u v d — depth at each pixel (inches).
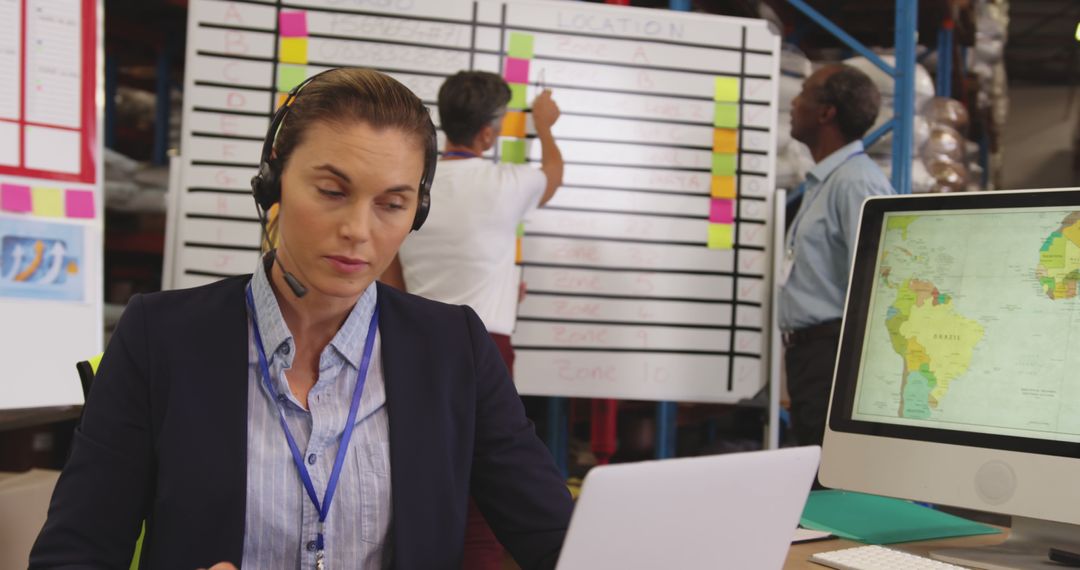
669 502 35.8
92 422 44.4
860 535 61.6
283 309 46.9
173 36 193.5
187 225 125.7
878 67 141.8
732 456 37.6
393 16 129.3
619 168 135.3
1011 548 58.2
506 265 113.3
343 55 128.5
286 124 43.6
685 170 136.9
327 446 46.6
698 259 137.0
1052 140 440.8
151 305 46.9
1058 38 403.2
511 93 118.7
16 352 94.3
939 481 58.7
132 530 44.8
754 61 137.9
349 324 47.4
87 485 43.4
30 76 96.4
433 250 109.5
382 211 43.1
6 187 94.4
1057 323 56.7
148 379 44.7
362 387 47.6
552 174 124.2
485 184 109.8
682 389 136.4
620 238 135.4
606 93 134.7
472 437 48.7
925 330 61.1
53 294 97.1
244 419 44.9
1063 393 55.5
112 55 193.0
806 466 40.7
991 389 57.9
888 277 63.1
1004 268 59.1
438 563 46.2
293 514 45.4
